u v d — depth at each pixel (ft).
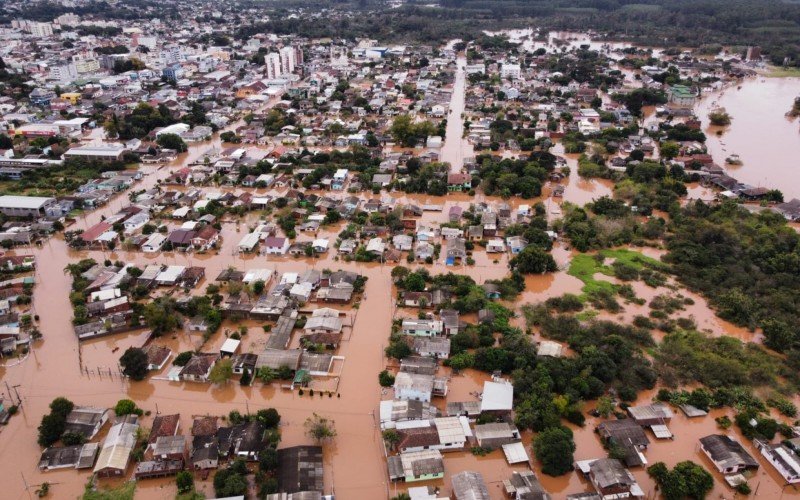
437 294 316.19
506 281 335.88
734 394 249.75
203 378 255.70
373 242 376.07
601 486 199.31
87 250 377.50
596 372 254.47
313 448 214.07
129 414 231.71
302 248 374.02
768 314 310.04
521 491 196.03
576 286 343.67
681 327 302.45
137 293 318.65
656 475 204.33
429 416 231.91
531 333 293.43
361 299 322.75
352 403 243.81
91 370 263.70
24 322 295.07
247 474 205.16
